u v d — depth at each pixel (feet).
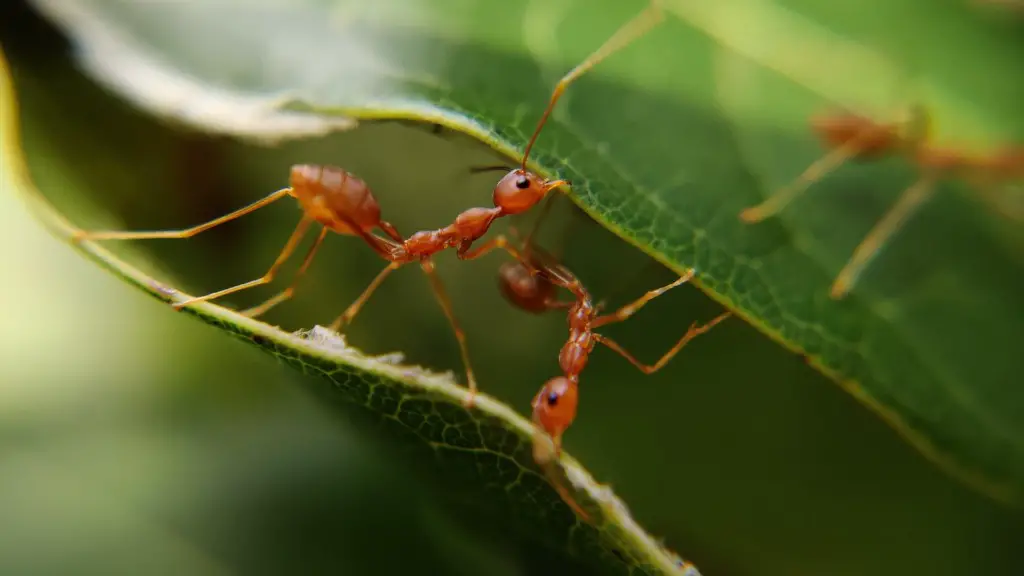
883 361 0.18
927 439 0.18
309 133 0.18
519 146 0.18
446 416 0.17
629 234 0.18
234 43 0.18
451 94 0.18
